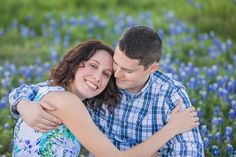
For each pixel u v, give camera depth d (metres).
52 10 12.55
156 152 5.52
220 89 7.81
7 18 12.04
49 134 5.16
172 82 5.55
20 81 8.20
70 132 5.26
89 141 5.17
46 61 9.95
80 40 10.93
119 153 5.18
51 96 5.17
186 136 5.30
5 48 10.60
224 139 6.75
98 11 12.62
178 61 9.47
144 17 11.87
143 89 5.47
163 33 10.96
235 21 11.75
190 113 5.34
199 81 8.38
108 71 5.30
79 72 5.26
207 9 12.50
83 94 5.29
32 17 12.05
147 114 5.54
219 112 7.30
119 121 5.64
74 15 12.35
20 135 5.25
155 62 5.29
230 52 10.34
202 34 11.49
